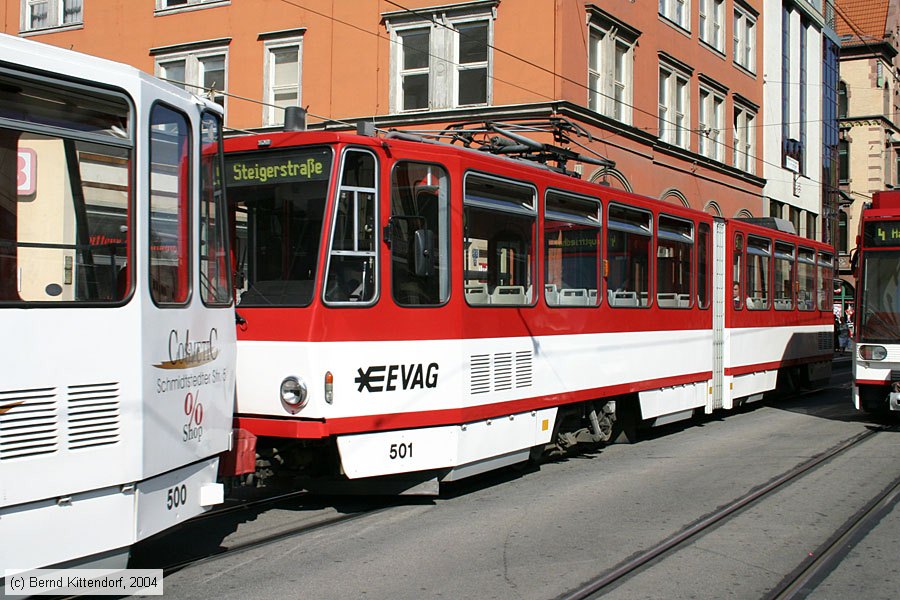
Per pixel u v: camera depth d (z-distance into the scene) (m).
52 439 4.52
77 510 4.65
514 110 20.97
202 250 5.88
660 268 11.83
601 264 10.37
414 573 5.98
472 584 5.74
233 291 6.43
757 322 15.20
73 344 4.63
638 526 7.30
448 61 21.95
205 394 5.86
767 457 10.70
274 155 7.62
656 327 11.66
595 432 10.50
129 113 5.05
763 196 33.69
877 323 12.98
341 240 7.38
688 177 27.50
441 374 7.86
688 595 5.55
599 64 22.69
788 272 16.89
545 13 20.80
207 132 5.99
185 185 5.63
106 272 4.88
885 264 13.03
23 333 4.40
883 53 49.38
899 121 53.12
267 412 7.37
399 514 7.73
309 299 7.25
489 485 9.07
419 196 7.82
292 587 5.66
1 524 4.29
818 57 39.72
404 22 22.45
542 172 9.23
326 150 7.43
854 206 49.59
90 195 4.81
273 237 7.54
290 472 7.77
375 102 22.84
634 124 24.11
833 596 5.58
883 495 8.51
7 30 27.89
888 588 5.73
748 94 32.19
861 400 13.16
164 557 6.34
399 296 7.61
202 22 25.27
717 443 11.94
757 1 32.88
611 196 10.57
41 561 4.47
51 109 4.65
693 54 27.73
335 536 6.95
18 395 4.37
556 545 6.70
